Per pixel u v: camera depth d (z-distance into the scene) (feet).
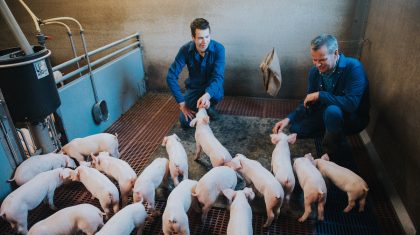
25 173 6.47
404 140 6.26
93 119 9.28
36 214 6.48
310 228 5.87
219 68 8.95
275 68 10.00
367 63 9.37
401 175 6.28
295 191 6.80
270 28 10.67
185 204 5.50
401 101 6.57
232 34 11.04
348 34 10.21
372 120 8.37
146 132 9.57
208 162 7.90
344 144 7.77
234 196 5.54
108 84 9.89
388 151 7.05
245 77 11.66
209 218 6.17
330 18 10.12
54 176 6.31
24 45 6.41
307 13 10.20
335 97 7.04
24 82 6.28
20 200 5.64
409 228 5.65
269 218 5.71
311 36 10.50
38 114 6.69
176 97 9.14
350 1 9.75
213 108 9.92
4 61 6.01
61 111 7.93
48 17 12.01
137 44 11.69
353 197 5.85
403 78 6.60
